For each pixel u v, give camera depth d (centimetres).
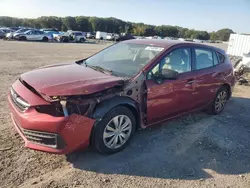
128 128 382
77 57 1745
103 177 319
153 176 329
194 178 333
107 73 402
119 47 495
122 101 361
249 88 913
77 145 328
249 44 1853
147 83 393
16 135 404
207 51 527
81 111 329
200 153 397
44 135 317
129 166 346
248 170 362
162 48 439
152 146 406
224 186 322
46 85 333
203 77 495
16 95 352
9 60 1318
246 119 570
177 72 405
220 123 528
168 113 443
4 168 319
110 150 367
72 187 296
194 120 531
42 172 319
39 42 3316
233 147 425
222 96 578
